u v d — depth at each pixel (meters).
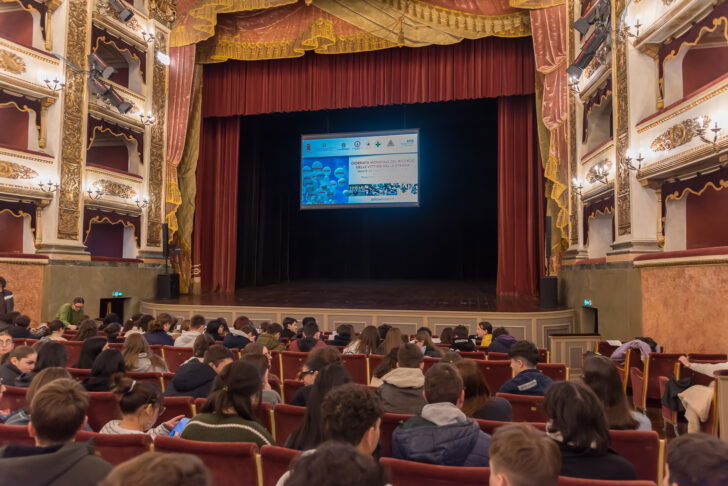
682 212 9.78
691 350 8.15
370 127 21.95
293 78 17.55
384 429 3.33
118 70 16.42
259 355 3.96
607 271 10.86
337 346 7.89
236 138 19.11
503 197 17.30
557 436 2.29
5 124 13.41
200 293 18.34
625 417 2.88
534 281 16.91
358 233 25.95
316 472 1.16
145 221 16.25
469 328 12.38
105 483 1.11
